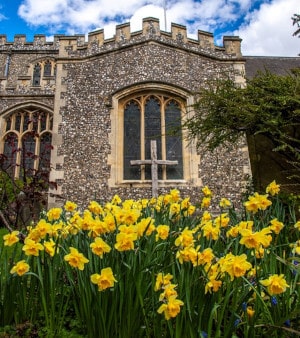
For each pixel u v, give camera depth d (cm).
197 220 349
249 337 202
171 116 1173
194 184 1070
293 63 1605
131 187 1074
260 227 324
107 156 1096
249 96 683
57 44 2311
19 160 1534
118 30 1226
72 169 1079
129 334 210
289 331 199
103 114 1140
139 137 1157
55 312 252
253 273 225
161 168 1116
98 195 1053
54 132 1117
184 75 1177
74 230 289
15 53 2302
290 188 734
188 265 213
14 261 285
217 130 707
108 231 241
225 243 304
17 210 448
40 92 1619
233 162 1086
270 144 821
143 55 1193
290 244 255
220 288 211
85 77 1184
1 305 249
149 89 1162
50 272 241
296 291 226
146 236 251
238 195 1049
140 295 211
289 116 641
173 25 1226
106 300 216
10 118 1619
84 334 232
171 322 207
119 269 220
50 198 1038
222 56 1209
